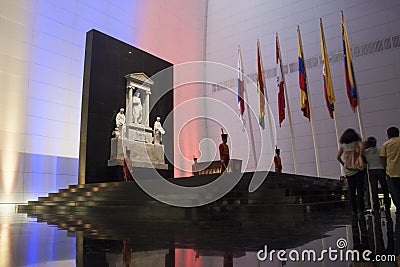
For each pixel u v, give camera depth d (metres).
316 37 17.75
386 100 15.37
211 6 22.52
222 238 3.20
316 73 17.47
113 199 8.57
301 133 17.47
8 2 13.68
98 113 14.68
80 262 2.15
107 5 17.36
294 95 18.02
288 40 18.72
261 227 4.11
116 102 15.57
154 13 19.55
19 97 13.59
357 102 11.73
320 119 17.02
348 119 16.19
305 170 17.09
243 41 20.61
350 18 16.83
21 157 13.37
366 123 15.73
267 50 19.47
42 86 14.37
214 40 22.02
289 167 17.55
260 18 20.06
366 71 16.02
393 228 3.63
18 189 13.11
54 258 2.29
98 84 14.89
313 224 4.25
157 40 19.42
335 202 7.77
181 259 2.22
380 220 4.59
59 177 14.45
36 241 3.21
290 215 5.28
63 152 14.76
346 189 11.30
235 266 1.99
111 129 15.13
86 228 4.57
